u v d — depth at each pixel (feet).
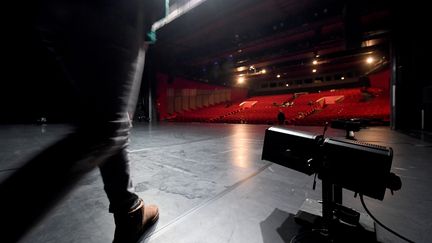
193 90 67.97
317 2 33.22
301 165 3.88
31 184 2.01
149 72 50.67
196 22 41.27
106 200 5.33
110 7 2.48
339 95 60.18
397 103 22.45
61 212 4.68
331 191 3.71
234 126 36.65
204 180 6.91
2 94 27.04
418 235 3.83
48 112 29.81
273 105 69.00
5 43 19.99
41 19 2.01
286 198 5.49
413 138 16.12
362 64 61.46
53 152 2.15
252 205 5.09
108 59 2.50
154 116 51.55
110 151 2.60
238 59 57.26
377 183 3.06
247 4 34.65
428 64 20.79
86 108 2.35
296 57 52.34
